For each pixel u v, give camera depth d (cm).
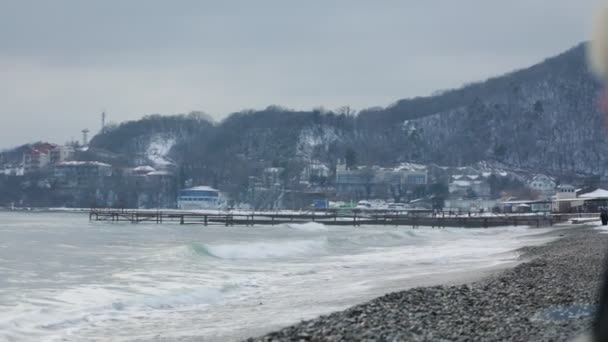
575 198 14138
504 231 10162
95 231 9469
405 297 1744
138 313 2111
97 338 1698
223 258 4525
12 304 2192
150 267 3603
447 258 4209
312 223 12219
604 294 302
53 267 3634
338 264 4009
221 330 1728
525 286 1923
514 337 1123
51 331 1808
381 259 4394
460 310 1503
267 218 15262
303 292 2566
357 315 1465
